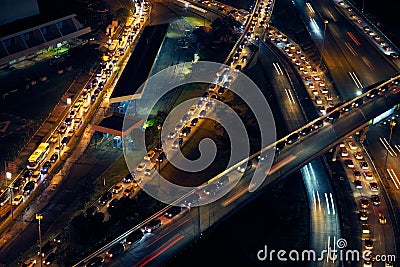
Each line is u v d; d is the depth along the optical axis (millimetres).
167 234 183250
